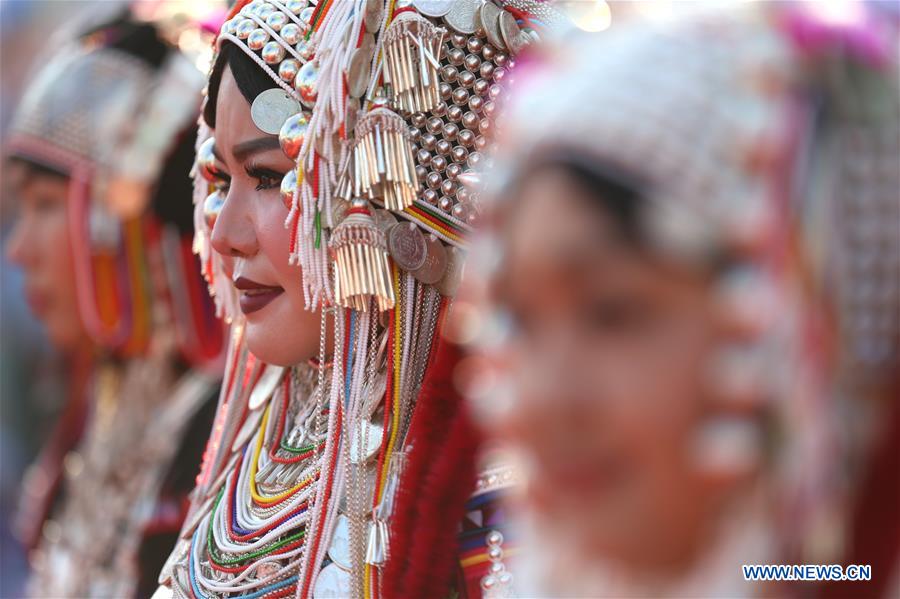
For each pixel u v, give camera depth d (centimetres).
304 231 380
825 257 183
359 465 375
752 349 176
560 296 182
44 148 721
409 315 384
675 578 191
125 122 712
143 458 691
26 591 949
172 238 707
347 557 374
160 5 741
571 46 206
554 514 199
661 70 183
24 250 741
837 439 188
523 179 188
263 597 391
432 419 335
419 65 379
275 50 387
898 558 191
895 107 191
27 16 1141
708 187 176
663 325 178
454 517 330
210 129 431
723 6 203
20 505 902
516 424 188
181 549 435
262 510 407
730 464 177
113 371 723
